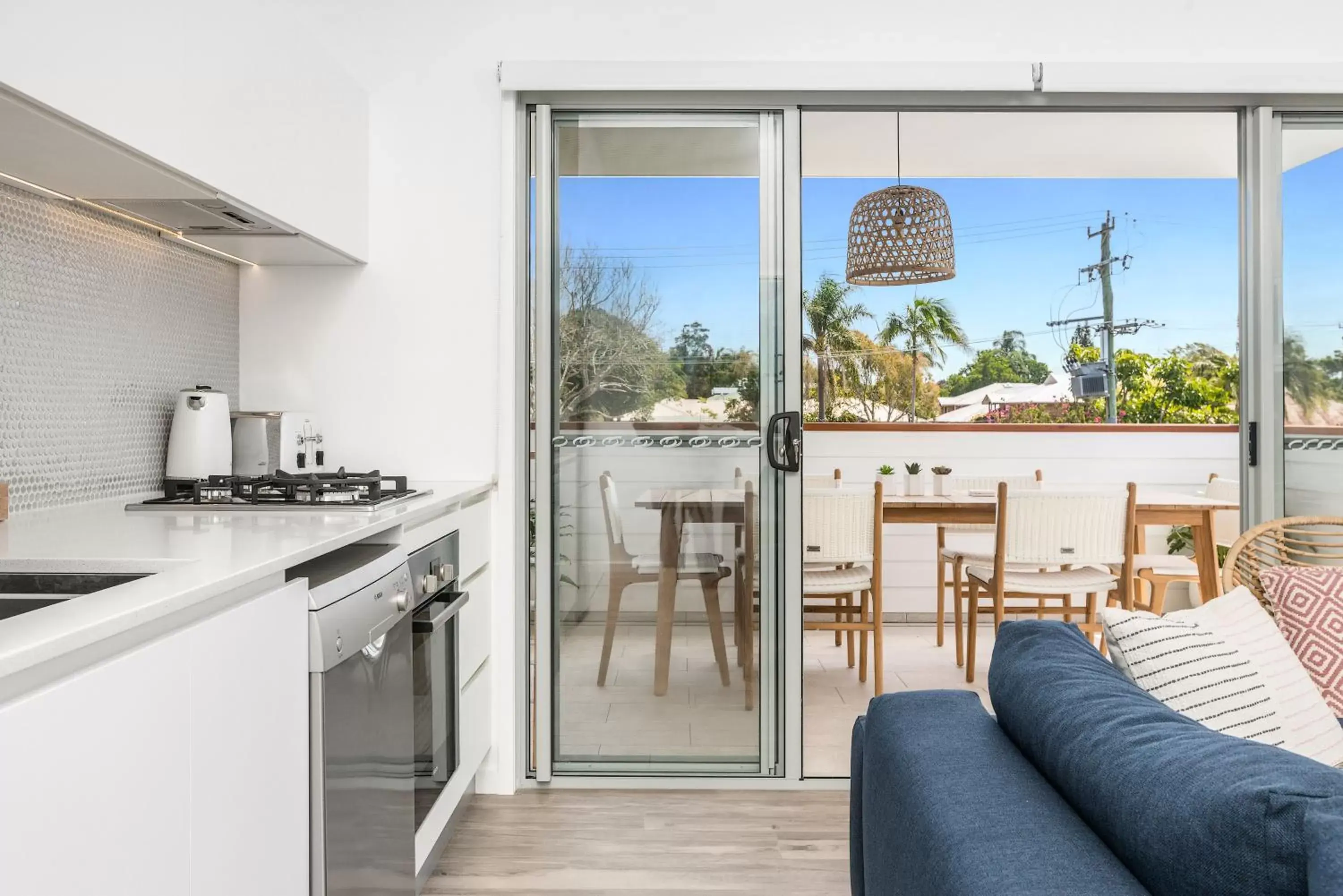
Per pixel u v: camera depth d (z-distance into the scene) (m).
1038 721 0.98
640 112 2.60
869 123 4.14
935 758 1.01
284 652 1.26
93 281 1.88
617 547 2.65
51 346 1.77
